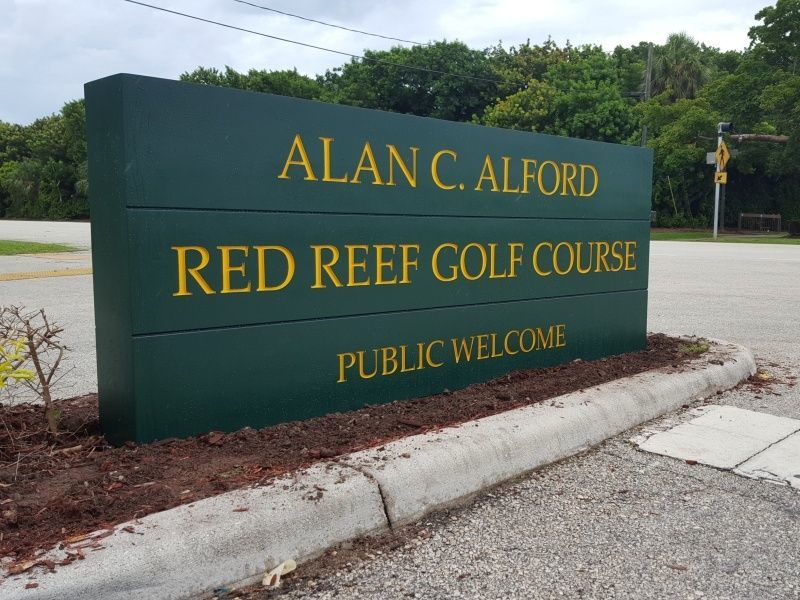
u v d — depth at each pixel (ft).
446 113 169.37
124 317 11.51
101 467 10.96
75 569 8.07
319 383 13.94
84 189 198.70
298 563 9.59
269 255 12.91
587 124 137.28
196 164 11.84
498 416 14.05
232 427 12.73
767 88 111.86
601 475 13.05
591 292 19.77
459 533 10.69
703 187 162.81
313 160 13.39
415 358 15.58
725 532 10.85
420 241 15.39
